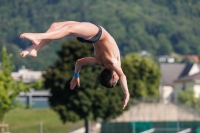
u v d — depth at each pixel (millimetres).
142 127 152500
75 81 33625
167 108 162625
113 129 155500
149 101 164250
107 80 31844
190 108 161375
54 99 148500
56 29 28188
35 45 27453
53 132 184375
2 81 126812
